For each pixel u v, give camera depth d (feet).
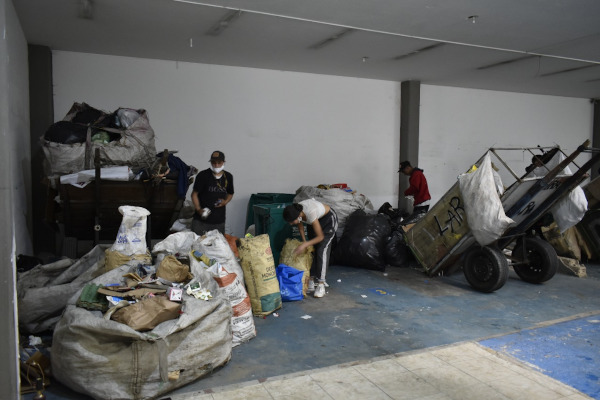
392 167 28.12
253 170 24.08
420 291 16.21
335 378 9.40
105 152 13.96
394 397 8.64
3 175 6.71
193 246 12.67
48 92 19.36
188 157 22.61
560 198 15.88
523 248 16.94
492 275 15.60
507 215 15.28
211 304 9.64
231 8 15.05
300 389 8.92
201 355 9.18
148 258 11.83
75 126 14.02
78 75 20.39
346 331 12.21
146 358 8.37
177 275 10.66
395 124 27.96
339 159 26.35
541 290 16.46
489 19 16.17
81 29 17.22
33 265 13.09
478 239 15.47
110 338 8.39
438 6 14.85
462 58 21.91
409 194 22.80
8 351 6.82
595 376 9.60
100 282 10.19
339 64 23.07
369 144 27.20
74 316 8.73
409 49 20.22
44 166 14.80
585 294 15.94
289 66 23.48
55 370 8.74
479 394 8.79
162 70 21.83
